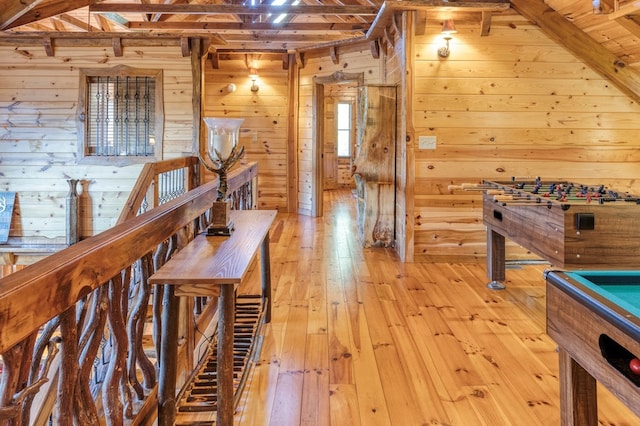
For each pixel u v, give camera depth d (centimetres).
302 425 186
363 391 212
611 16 330
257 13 527
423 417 192
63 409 116
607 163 429
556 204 247
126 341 153
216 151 218
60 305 104
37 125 570
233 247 192
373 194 506
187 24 632
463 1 404
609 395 209
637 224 239
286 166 765
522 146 431
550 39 421
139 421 166
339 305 328
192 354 237
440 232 444
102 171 572
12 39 554
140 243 153
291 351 254
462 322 296
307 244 532
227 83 749
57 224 579
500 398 206
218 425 167
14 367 91
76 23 655
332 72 692
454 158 434
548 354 250
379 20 487
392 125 494
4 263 576
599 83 423
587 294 128
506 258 437
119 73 563
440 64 426
